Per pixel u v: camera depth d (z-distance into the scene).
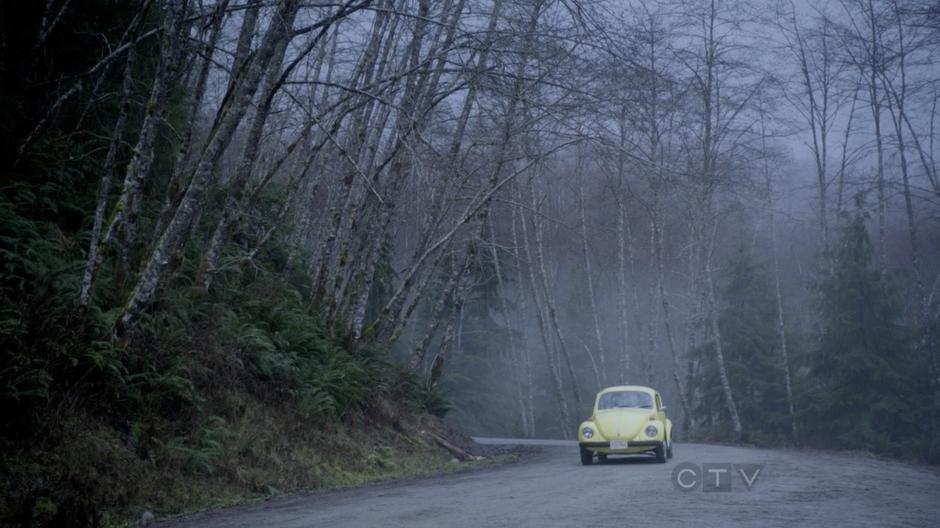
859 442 26.56
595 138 18.02
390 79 14.15
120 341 11.22
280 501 10.71
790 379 35.66
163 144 16.31
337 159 24.77
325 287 21.58
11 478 8.39
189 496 10.39
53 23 13.30
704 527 6.86
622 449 15.49
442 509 8.55
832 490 10.32
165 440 11.10
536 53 14.43
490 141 20.36
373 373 19.47
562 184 42.81
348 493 11.54
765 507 8.35
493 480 12.84
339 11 11.88
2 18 13.25
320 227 26.33
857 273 28.28
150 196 16.19
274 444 13.13
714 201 42.44
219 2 12.38
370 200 21.38
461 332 48.62
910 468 17.22
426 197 21.02
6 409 9.09
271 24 11.55
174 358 12.25
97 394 10.53
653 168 20.22
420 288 23.38
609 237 47.62
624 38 13.91
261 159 24.94
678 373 36.59
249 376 14.12
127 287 12.20
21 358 9.33
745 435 31.30
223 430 11.98
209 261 14.62
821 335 30.52
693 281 46.06
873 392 27.28
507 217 42.47
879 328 27.75
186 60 16.52
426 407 23.83
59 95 14.33
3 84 13.45
